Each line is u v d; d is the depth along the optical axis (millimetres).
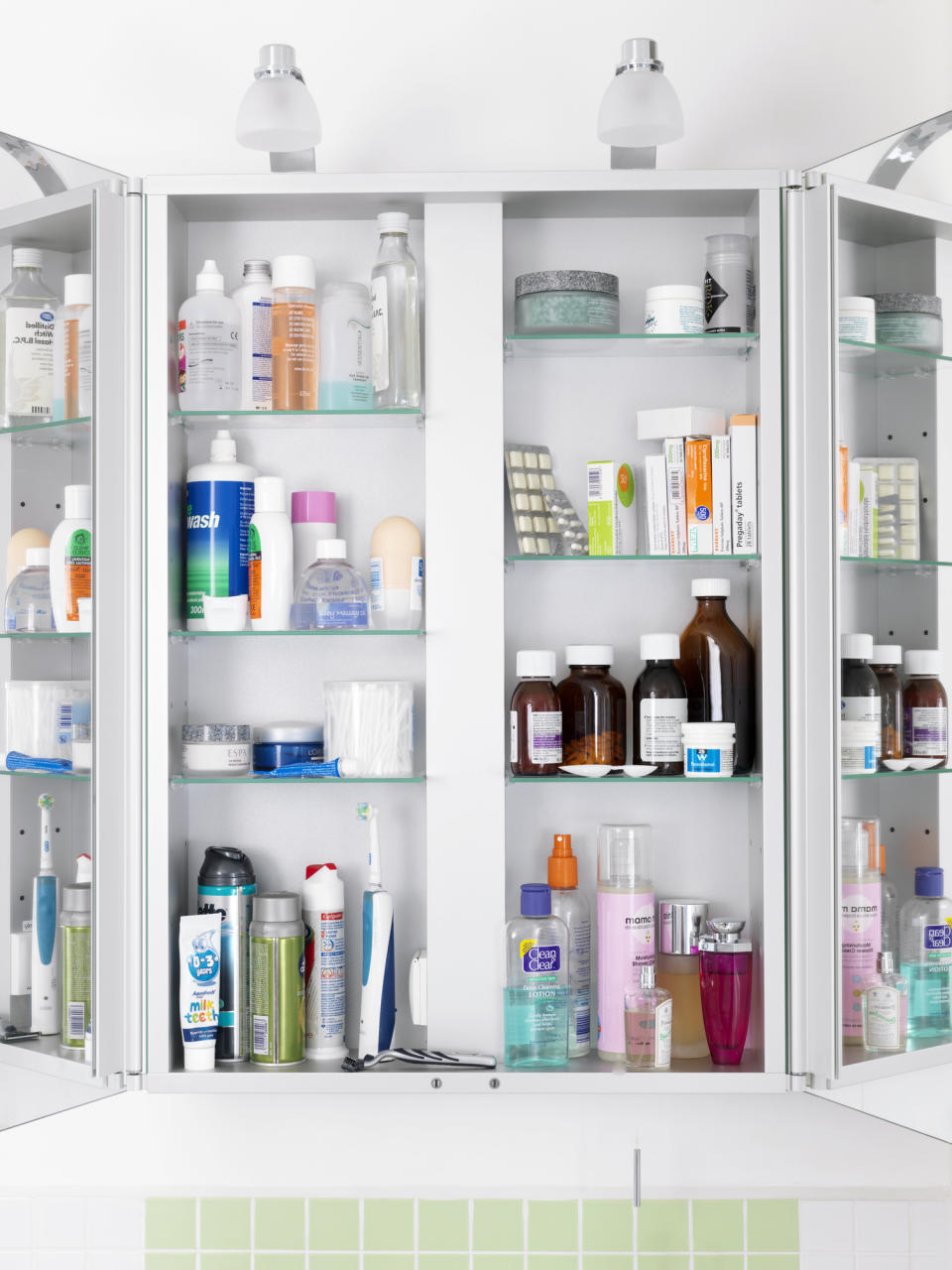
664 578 1483
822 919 1276
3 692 1315
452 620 1355
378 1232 1506
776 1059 1308
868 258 1396
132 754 1317
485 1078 1301
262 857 1474
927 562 1372
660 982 1402
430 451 1359
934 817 1363
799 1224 1512
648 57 1283
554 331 1372
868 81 1521
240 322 1396
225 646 1483
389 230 1373
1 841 1311
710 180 1343
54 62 1531
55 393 1298
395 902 1468
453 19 1530
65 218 1286
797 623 1309
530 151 1524
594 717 1383
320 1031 1373
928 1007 1343
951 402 1358
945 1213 1511
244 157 1531
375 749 1367
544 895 1340
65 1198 1513
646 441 1468
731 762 1349
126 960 1312
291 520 1437
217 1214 1508
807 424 1304
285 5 1530
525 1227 1504
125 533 1317
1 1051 1274
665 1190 1513
